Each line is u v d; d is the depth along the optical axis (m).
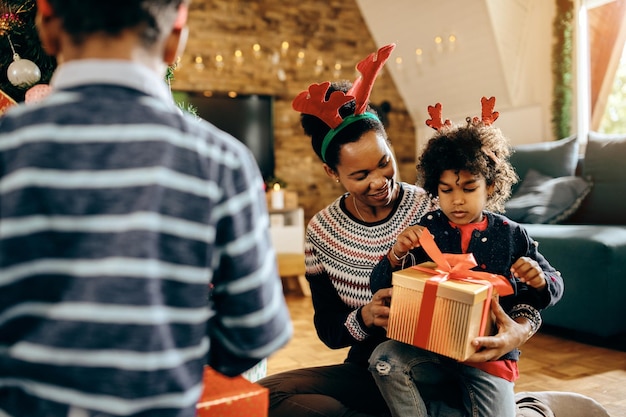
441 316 0.93
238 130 4.97
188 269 0.52
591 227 2.61
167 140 0.52
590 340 2.49
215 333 0.62
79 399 0.50
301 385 1.16
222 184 0.55
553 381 1.95
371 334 1.17
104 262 0.49
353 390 1.19
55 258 0.49
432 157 1.08
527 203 3.07
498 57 4.43
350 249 1.25
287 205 4.93
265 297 0.59
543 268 1.09
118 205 0.50
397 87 5.61
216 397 0.66
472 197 1.05
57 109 0.51
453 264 1.00
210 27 4.91
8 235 0.48
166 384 0.51
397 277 0.99
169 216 0.51
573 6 4.04
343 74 5.42
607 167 2.97
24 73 1.61
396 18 5.09
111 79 0.53
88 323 0.49
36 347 0.49
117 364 0.49
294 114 5.27
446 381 1.11
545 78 4.25
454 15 4.51
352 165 1.13
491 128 1.11
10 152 0.50
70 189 0.49
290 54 5.22
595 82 4.12
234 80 5.02
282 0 5.15
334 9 5.34
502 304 1.09
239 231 0.56
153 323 0.49
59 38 0.57
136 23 0.54
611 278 2.34
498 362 1.04
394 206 1.26
